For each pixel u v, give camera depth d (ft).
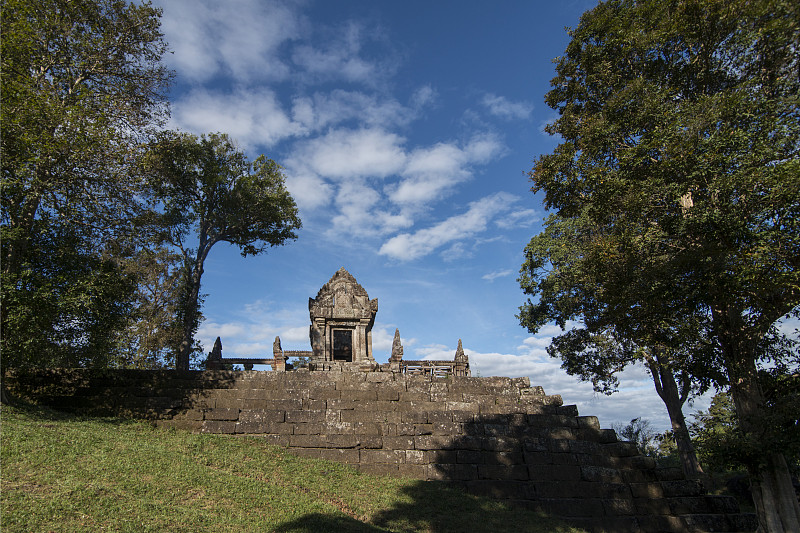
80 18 52.65
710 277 37.73
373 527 35.60
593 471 51.03
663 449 80.43
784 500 41.60
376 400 59.31
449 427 54.70
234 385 59.77
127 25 55.62
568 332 88.94
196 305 92.58
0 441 35.06
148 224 59.93
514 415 56.85
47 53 50.11
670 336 43.70
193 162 91.86
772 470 42.45
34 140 43.65
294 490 40.81
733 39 40.83
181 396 57.31
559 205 51.67
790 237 34.30
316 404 57.52
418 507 42.29
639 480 51.47
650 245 41.42
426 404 58.70
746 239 36.09
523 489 48.91
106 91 54.80
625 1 49.78
